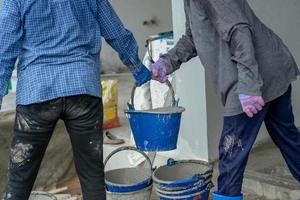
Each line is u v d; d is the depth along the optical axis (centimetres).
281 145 309
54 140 437
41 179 432
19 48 275
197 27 282
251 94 262
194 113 401
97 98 290
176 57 321
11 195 291
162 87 422
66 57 278
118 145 457
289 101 296
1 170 407
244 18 265
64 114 285
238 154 284
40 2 270
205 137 396
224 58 276
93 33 289
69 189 438
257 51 278
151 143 321
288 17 441
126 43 302
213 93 393
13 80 669
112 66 862
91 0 287
